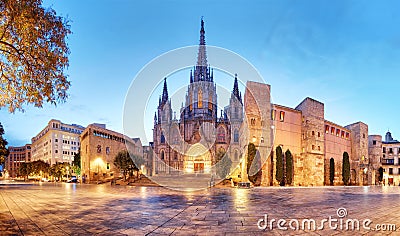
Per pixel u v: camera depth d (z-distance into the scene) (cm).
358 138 6512
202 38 9581
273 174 4450
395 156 9231
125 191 2817
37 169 9806
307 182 4800
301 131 5028
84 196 2227
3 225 1043
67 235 895
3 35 1209
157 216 1246
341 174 5916
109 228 997
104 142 6309
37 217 1212
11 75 1372
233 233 925
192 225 1052
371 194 2703
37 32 1267
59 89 1409
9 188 3488
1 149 4441
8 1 1143
